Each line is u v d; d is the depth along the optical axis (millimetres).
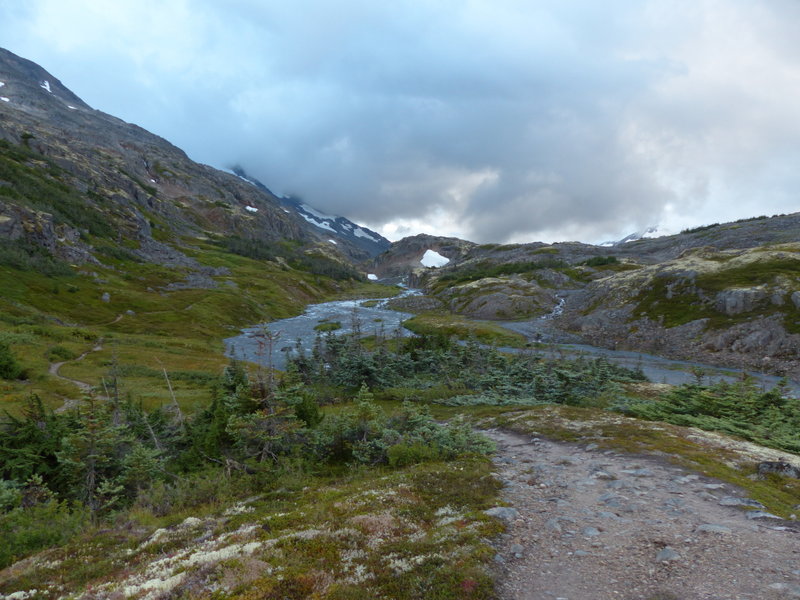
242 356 93500
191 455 22406
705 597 7645
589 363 62031
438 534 10945
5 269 115375
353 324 103250
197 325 124688
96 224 197250
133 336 96500
